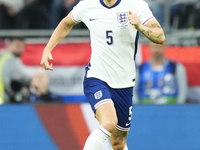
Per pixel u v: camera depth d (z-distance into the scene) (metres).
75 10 12.82
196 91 17.38
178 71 17.41
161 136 16.59
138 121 16.70
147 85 17.44
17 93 17.67
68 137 16.55
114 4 12.13
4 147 16.48
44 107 16.83
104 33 12.21
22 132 16.58
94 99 12.09
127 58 12.52
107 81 12.48
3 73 17.62
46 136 16.58
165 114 16.73
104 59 12.39
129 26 12.08
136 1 12.14
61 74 17.72
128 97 13.00
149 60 17.44
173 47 17.56
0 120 16.64
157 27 11.70
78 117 16.70
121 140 13.76
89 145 11.41
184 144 16.55
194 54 17.47
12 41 17.69
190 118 16.69
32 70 17.70
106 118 11.41
